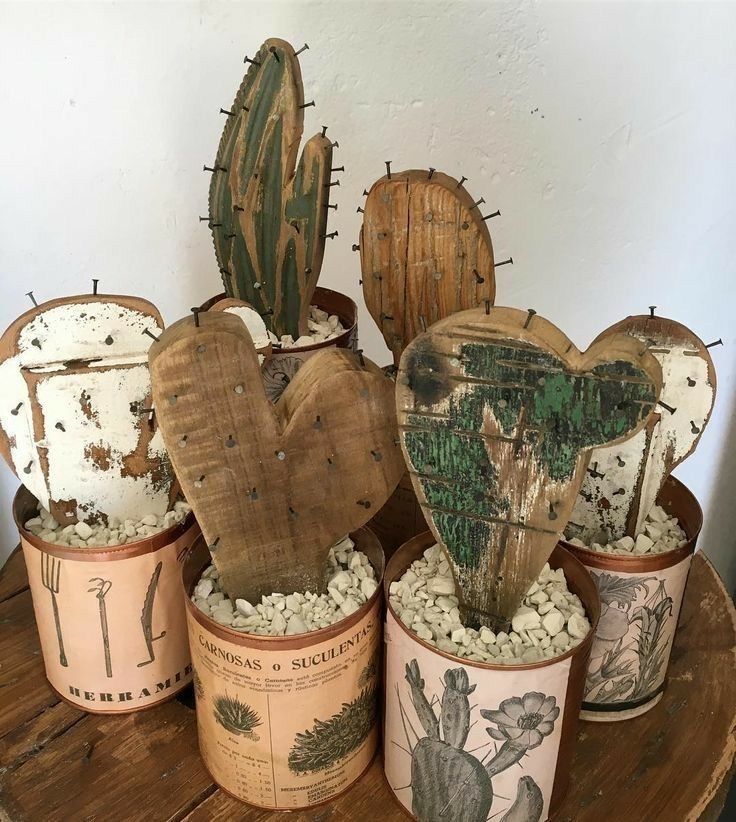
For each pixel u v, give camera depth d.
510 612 0.53
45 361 0.56
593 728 0.61
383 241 0.56
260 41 0.79
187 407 0.48
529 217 0.98
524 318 0.46
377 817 0.54
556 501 0.48
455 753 0.50
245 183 0.68
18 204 0.75
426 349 0.47
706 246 1.08
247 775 0.54
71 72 0.73
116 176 0.78
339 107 0.85
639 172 1.00
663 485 0.65
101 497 0.60
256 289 0.71
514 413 0.47
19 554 0.79
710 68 0.96
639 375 0.44
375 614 0.54
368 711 0.55
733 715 0.62
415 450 0.50
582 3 0.87
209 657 0.51
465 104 0.90
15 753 0.58
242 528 0.52
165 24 0.74
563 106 0.93
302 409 0.50
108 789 0.56
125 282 0.83
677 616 0.60
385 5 0.82
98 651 0.59
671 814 0.54
